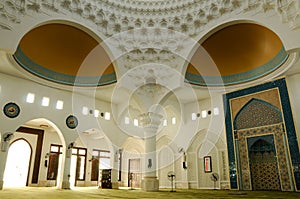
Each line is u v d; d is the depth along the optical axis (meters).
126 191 10.30
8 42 7.53
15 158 14.69
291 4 7.44
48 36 10.14
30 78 11.27
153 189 10.69
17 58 9.82
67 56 11.55
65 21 8.91
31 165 14.58
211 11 9.38
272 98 11.23
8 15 7.52
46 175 15.09
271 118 11.21
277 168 11.22
